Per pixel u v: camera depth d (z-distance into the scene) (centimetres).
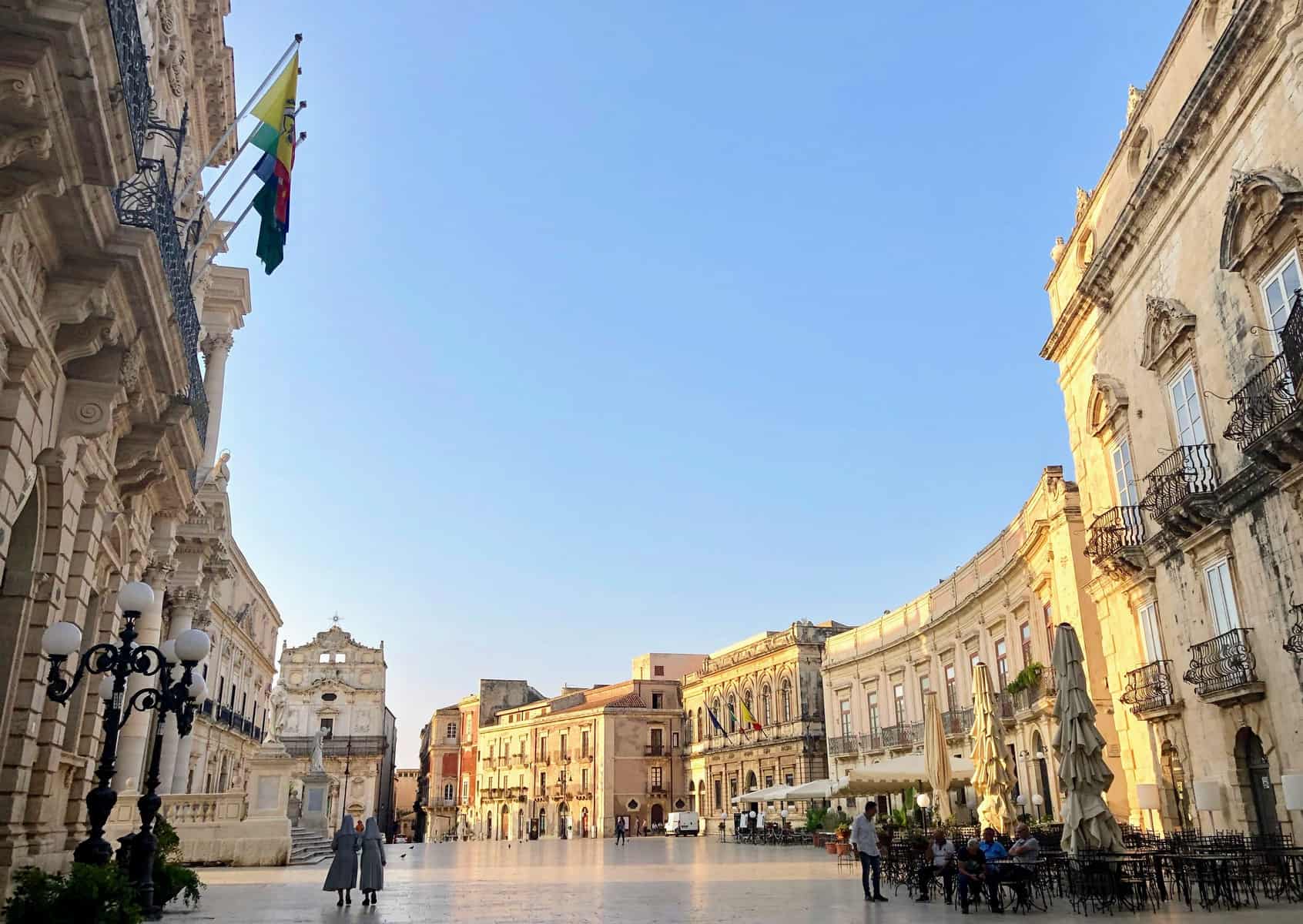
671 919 1374
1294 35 1504
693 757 7500
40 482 1282
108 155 988
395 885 2120
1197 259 1867
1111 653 2444
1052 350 2731
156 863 1464
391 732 10275
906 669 4450
